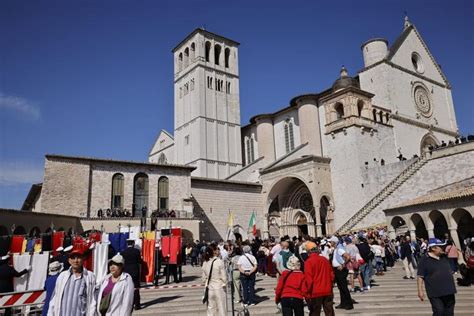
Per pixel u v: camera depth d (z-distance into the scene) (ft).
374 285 57.82
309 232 156.46
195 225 126.93
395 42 170.40
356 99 148.77
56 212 115.65
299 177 151.33
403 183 123.75
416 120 165.68
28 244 71.41
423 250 74.23
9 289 38.65
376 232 102.63
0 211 88.33
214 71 227.40
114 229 117.08
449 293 26.30
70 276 25.00
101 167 127.24
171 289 60.34
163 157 249.34
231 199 157.07
